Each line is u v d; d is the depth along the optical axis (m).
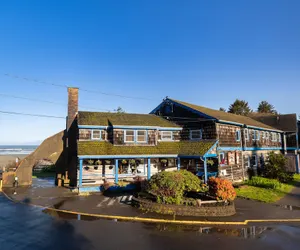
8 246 8.75
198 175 22.00
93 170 23.59
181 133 25.89
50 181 27.56
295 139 37.34
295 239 9.80
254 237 9.98
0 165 38.47
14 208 14.35
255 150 29.42
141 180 21.78
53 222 11.56
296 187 23.59
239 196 18.30
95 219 12.15
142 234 10.15
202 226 11.33
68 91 26.33
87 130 23.42
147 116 28.58
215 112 28.33
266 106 77.31
